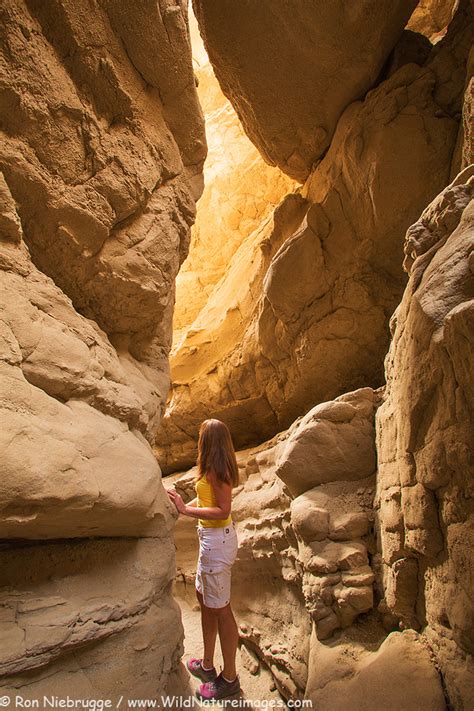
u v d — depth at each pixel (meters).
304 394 5.80
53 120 2.42
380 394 3.66
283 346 5.70
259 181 8.89
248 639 4.25
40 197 2.39
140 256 2.85
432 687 2.23
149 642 2.40
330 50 4.66
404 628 2.66
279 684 3.57
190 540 6.00
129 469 2.33
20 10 2.28
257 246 7.21
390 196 4.61
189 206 3.39
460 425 2.08
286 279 5.29
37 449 1.80
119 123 2.83
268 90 5.14
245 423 6.62
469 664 2.06
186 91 3.16
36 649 1.82
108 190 2.64
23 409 1.84
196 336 7.28
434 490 2.30
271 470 4.77
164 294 3.06
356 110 4.89
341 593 2.97
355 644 2.84
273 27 4.57
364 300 5.10
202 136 3.41
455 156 4.32
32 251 2.50
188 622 5.04
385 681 2.38
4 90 2.21
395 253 4.91
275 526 4.21
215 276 9.50
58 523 1.99
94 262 2.66
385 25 4.59
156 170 2.97
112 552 2.44
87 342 2.44
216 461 2.98
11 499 1.67
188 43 3.05
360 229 4.98
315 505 3.37
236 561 4.75
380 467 3.15
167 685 2.56
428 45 5.17
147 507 2.42
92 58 2.60
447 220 2.43
